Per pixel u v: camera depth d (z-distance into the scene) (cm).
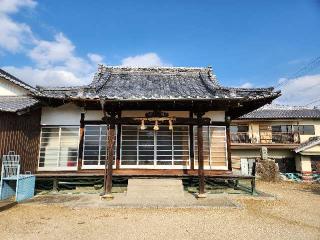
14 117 1101
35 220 747
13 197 997
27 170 1168
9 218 760
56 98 1087
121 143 1250
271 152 2739
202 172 1066
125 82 1470
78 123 1281
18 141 1116
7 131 1056
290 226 714
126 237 615
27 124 1182
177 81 1509
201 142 1091
